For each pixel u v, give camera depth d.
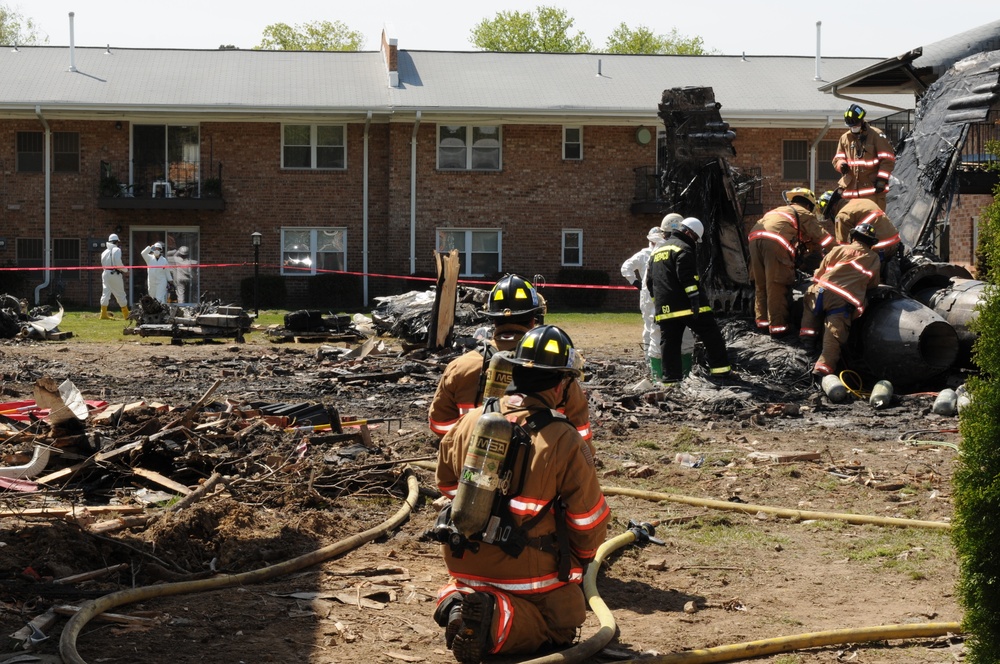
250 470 7.89
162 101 32.09
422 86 34.12
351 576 5.82
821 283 12.51
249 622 5.01
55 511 6.50
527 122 33.03
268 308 32.19
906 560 6.36
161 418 8.99
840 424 10.98
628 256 33.97
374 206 33.59
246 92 33.09
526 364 4.44
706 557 6.44
